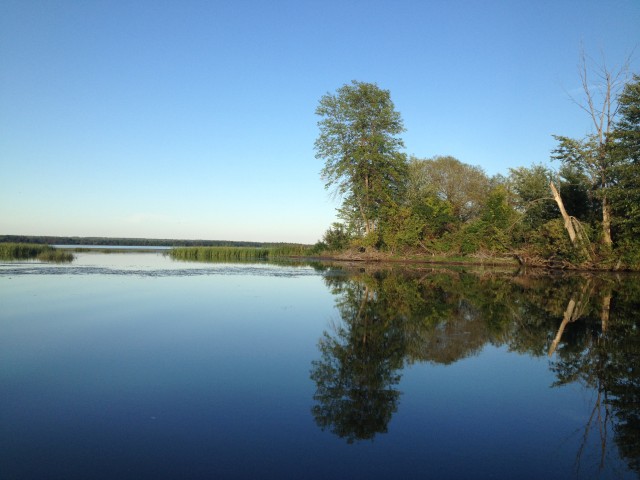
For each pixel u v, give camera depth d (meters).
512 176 47.72
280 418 5.88
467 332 11.31
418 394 6.90
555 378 7.76
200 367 8.04
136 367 7.97
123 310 13.62
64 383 7.09
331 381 7.40
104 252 64.19
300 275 27.38
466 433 5.56
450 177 57.94
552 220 34.53
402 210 44.62
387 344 9.98
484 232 41.84
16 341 9.70
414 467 4.70
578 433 5.63
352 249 48.19
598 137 32.66
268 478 4.40
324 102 44.75
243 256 54.91
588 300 17.23
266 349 9.36
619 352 9.54
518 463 4.84
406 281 24.36
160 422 5.68
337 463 4.73
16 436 5.23
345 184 44.91
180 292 17.97
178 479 4.34
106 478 4.34
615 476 4.57
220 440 5.20
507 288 21.20
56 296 16.16
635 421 6.00
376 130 45.06
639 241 30.31
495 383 7.47
